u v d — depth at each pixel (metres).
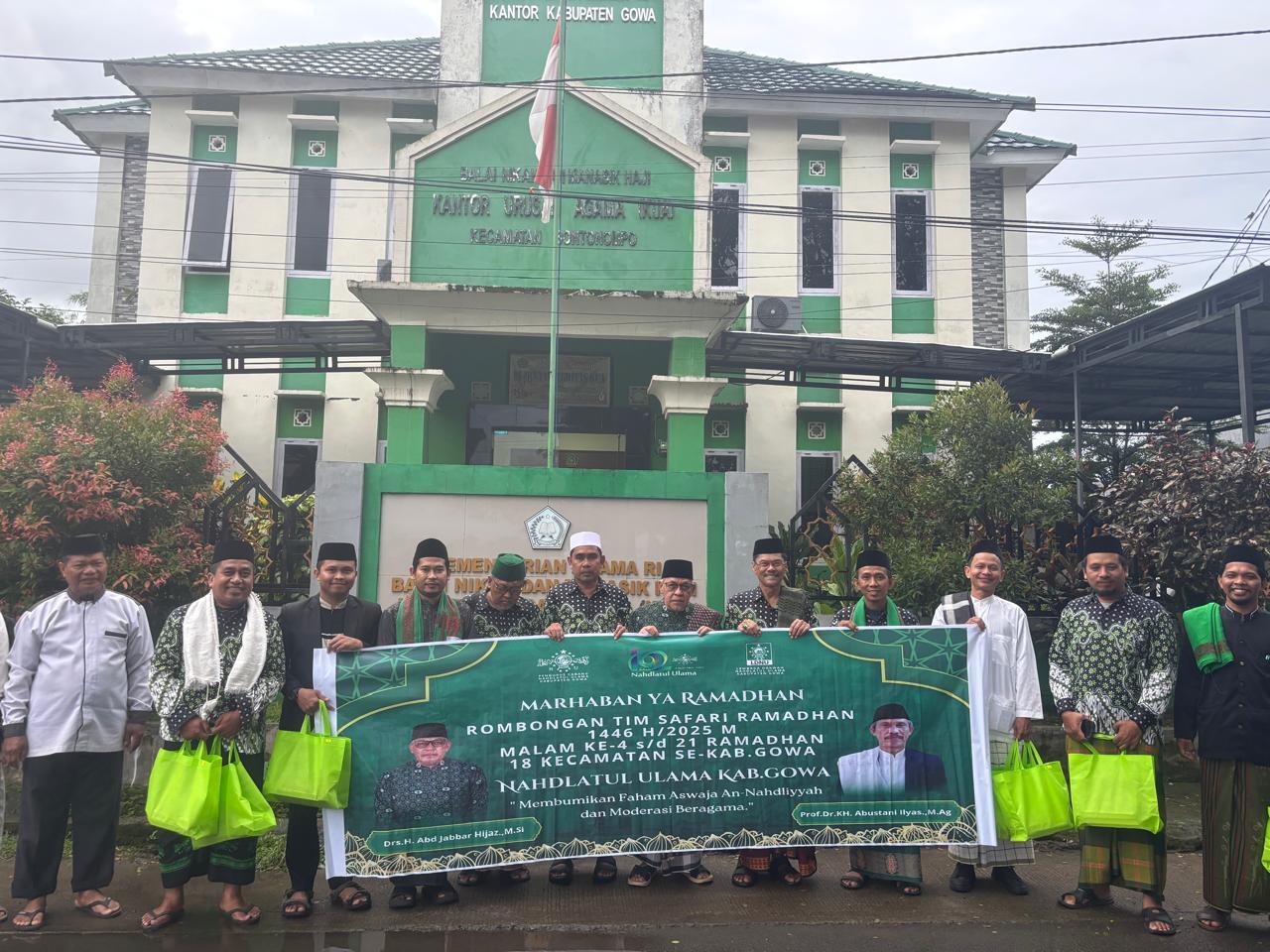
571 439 13.81
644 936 4.62
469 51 13.73
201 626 4.81
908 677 5.29
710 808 5.16
